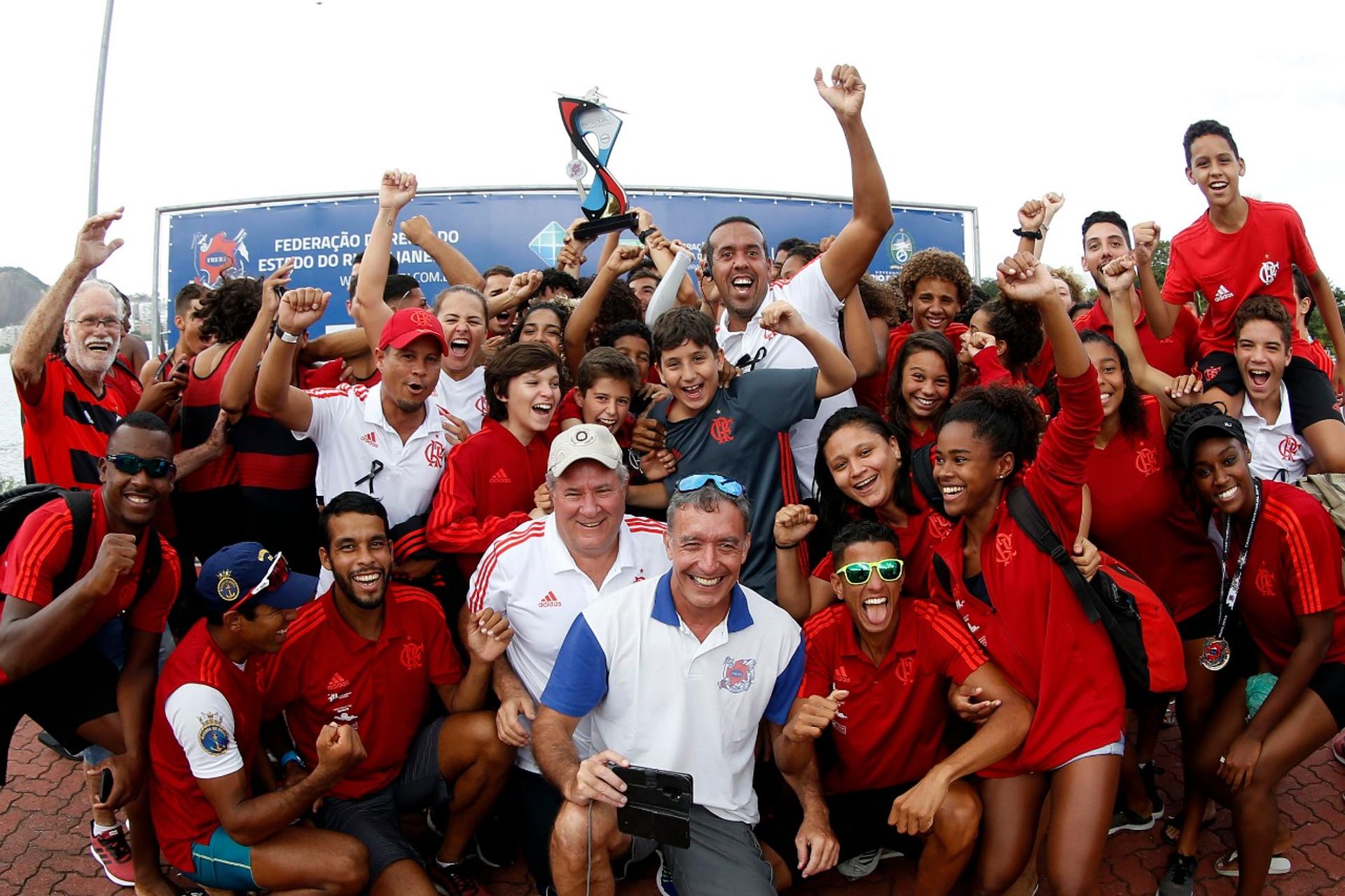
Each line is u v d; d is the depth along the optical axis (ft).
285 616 10.11
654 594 10.05
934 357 12.65
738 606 9.99
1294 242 16.16
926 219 37.14
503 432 12.69
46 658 10.03
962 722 11.17
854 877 11.76
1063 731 9.86
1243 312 14.48
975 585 10.58
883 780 11.01
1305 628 10.78
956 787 10.06
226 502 14.07
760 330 14.38
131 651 11.25
